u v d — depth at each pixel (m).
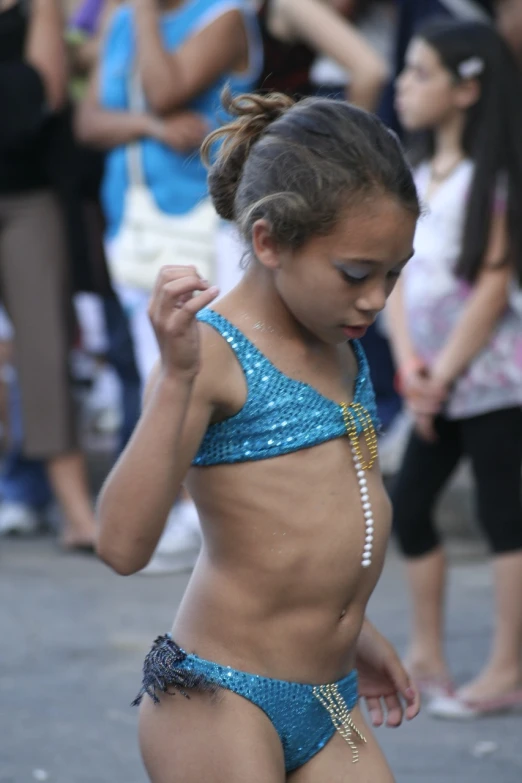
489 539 10.45
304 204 5.39
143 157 13.54
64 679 10.91
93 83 14.25
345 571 5.83
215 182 6.07
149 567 13.93
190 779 5.67
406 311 10.67
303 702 5.82
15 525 15.74
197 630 5.84
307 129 5.53
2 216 14.45
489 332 10.19
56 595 13.23
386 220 5.39
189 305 5.25
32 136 14.03
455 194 10.30
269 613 5.76
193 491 5.88
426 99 10.32
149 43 13.31
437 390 10.23
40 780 8.95
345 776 5.91
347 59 13.73
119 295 14.30
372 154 5.43
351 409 5.92
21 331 14.59
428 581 10.60
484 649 11.55
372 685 6.55
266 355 5.80
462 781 8.97
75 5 18.58
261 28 13.97
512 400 10.29
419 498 10.60
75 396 14.89
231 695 5.70
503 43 10.35
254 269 5.91
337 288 5.48
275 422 5.75
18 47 14.14
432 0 15.05
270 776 5.61
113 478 5.47
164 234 13.56
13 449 15.75
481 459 10.36
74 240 14.70
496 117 10.16
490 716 10.30
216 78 13.48
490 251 10.06
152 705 5.87
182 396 5.38
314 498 5.77
